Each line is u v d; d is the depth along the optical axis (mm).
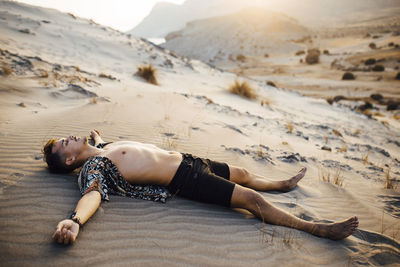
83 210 2064
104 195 2334
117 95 6742
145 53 15734
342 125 11141
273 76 35562
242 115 7551
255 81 19406
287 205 2926
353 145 6844
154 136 4344
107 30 17188
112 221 2211
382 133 11164
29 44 10602
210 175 2617
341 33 96875
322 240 2371
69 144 2648
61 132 3928
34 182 2566
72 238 1862
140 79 10906
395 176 4461
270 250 2154
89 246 1919
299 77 34312
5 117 4324
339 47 61500
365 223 2777
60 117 4602
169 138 4375
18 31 11547
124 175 2533
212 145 4449
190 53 78812
